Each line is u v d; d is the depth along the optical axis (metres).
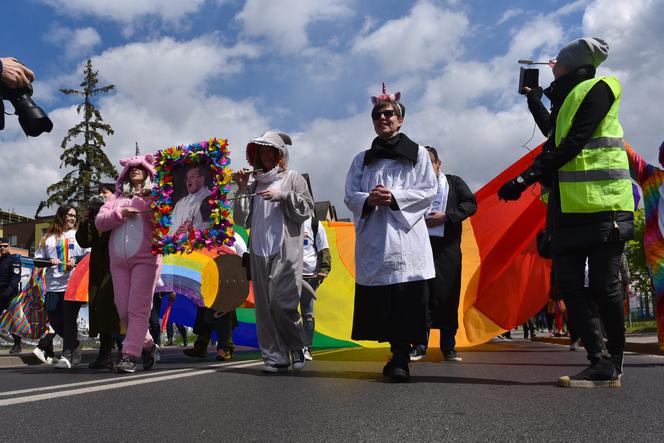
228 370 5.11
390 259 4.23
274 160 5.19
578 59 4.11
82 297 6.64
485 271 8.00
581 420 2.57
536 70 4.96
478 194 8.30
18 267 10.28
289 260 4.95
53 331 8.35
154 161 5.17
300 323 5.00
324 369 5.08
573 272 3.92
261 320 4.95
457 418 2.63
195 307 8.98
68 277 7.61
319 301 8.71
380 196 4.27
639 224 21.61
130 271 5.27
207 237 5.06
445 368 5.10
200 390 3.67
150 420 2.65
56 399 3.31
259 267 4.98
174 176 5.20
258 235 5.04
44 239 7.72
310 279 6.88
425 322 4.18
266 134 5.19
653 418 2.62
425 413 2.76
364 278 4.32
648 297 24.19
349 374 4.60
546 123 4.79
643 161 6.34
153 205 5.13
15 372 5.79
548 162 3.90
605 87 3.92
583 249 3.87
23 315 8.21
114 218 5.16
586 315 3.86
